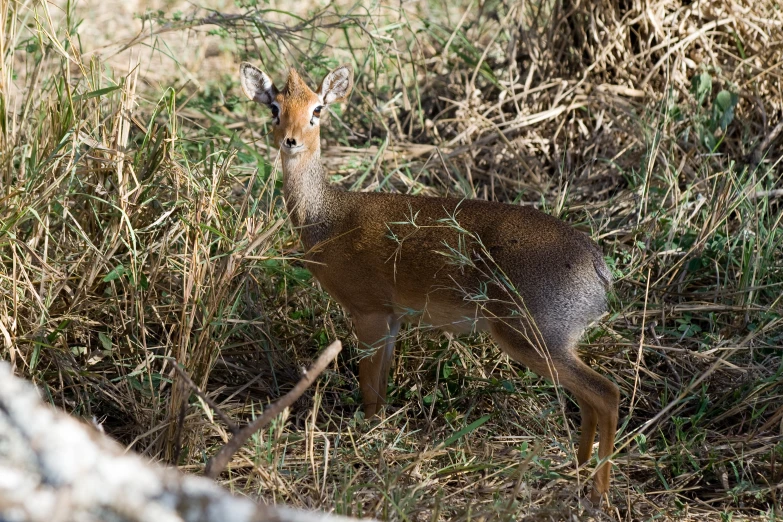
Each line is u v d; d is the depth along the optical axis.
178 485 4.02
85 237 8.83
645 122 12.48
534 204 12.32
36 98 11.43
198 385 8.34
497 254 8.28
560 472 7.99
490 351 9.99
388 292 9.15
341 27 13.69
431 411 9.04
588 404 8.23
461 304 8.64
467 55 15.03
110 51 16.81
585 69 13.84
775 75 13.16
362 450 8.40
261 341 9.71
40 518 3.63
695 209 11.44
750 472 8.14
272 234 9.03
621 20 13.69
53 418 4.12
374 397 9.30
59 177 9.06
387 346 9.45
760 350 9.87
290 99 9.38
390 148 13.38
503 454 8.39
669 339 10.05
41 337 8.69
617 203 12.03
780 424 8.66
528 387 9.33
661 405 9.14
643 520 7.58
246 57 15.65
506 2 16.27
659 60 13.49
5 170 9.77
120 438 8.56
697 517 7.63
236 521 3.95
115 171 9.60
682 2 14.04
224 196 9.95
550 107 13.67
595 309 8.16
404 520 6.58
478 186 12.74
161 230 9.60
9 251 9.12
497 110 14.08
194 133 13.77
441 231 8.66
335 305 10.48
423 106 14.66
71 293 9.20
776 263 10.84
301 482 7.80
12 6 10.88
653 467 8.28
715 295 10.32
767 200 11.57
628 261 10.98
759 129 13.07
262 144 13.77
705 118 12.68
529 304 8.06
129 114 9.85
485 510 6.94
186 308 8.59
